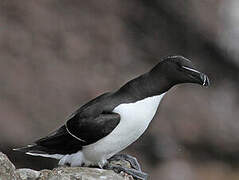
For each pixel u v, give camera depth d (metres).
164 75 6.95
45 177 6.63
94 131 6.96
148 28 16.34
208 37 16.03
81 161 7.29
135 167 7.58
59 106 14.30
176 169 14.66
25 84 14.36
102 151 7.10
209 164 15.22
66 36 15.52
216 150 15.42
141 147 14.62
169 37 16.33
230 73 16.17
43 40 15.23
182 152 15.05
